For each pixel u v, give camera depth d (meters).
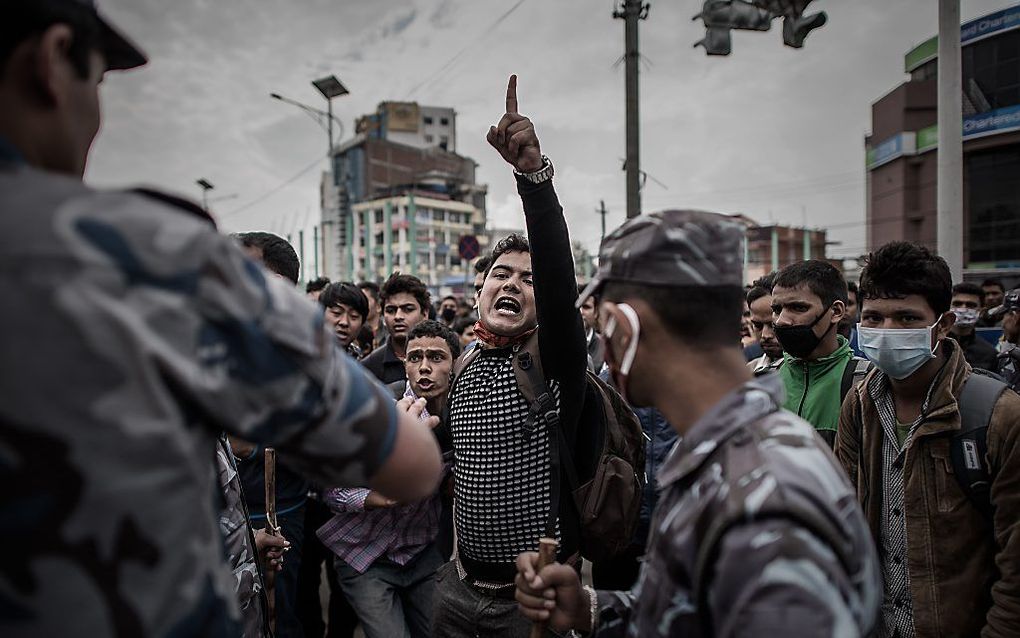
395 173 64.44
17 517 0.70
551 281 2.04
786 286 2.88
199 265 0.78
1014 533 1.70
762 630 0.79
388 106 70.94
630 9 9.51
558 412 2.10
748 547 0.84
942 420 1.87
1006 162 26.56
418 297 4.39
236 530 1.69
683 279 1.06
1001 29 25.78
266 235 3.04
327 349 0.90
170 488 0.76
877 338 1.96
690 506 0.98
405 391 3.37
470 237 18.23
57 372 0.70
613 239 1.17
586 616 1.36
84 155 0.90
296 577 2.89
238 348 0.80
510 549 2.12
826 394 2.85
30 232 0.71
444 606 2.24
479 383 2.23
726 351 1.09
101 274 0.72
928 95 32.44
